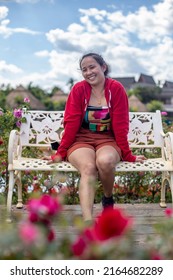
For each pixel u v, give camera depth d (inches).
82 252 48.1
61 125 159.5
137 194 177.9
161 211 151.9
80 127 137.0
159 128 158.2
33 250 47.1
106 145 129.9
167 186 172.4
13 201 168.9
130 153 135.3
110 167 121.0
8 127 171.0
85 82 136.6
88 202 111.8
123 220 50.3
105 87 135.6
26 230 46.6
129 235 51.1
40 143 162.1
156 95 2509.8
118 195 177.2
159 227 53.7
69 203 170.6
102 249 46.4
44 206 52.3
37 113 159.8
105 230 49.7
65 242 50.3
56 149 142.9
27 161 138.8
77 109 133.7
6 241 46.4
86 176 118.0
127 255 48.6
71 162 127.2
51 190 165.8
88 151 126.0
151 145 157.0
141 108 2055.9
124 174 176.1
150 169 132.3
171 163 138.3
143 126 159.0
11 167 133.3
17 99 1726.1
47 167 131.4
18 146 154.6
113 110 134.0
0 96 1689.2
